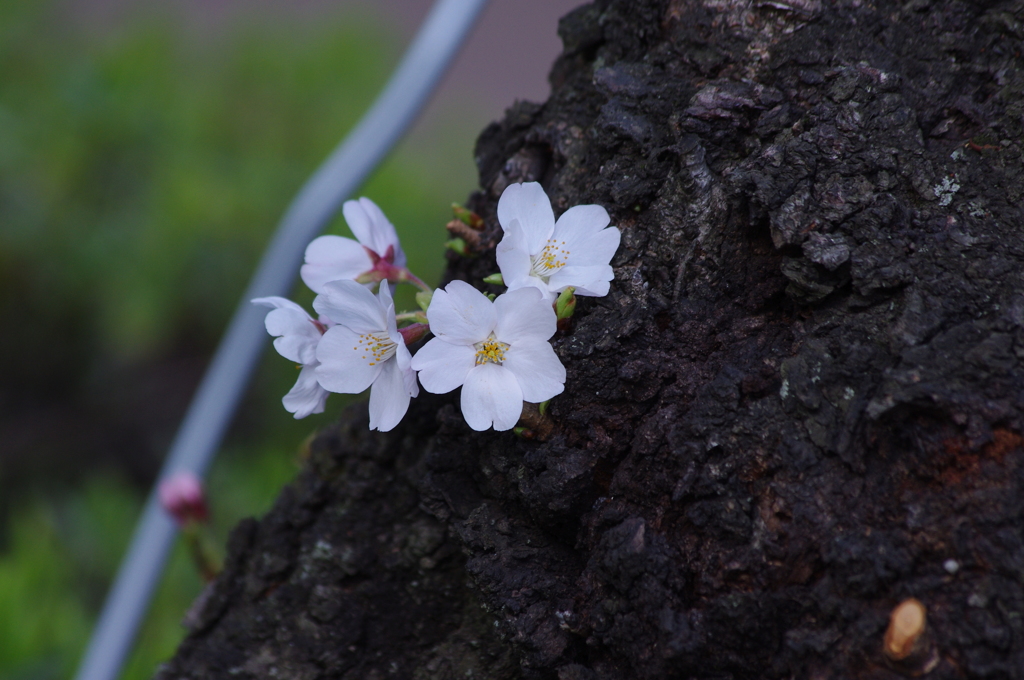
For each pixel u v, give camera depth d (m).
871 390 0.49
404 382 0.50
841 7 0.52
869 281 0.49
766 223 0.51
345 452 0.56
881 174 0.50
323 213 0.62
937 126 0.51
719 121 0.52
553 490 0.51
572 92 0.55
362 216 0.54
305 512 0.56
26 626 0.79
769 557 0.49
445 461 0.53
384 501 0.55
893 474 0.48
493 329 0.50
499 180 0.56
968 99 0.51
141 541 0.65
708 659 0.49
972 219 0.50
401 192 1.18
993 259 0.49
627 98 0.53
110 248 1.18
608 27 0.55
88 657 0.64
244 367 0.65
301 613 0.56
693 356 0.51
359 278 0.54
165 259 1.17
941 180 0.50
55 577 0.91
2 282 1.21
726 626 0.49
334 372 0.51
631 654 0.49
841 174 0.51
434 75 0.62
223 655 0.56
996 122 0.51
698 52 0.53
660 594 0.49
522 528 0.52
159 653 0.81
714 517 0.49
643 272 0.52
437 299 0.50
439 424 0.54
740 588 0.49
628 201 0.53
